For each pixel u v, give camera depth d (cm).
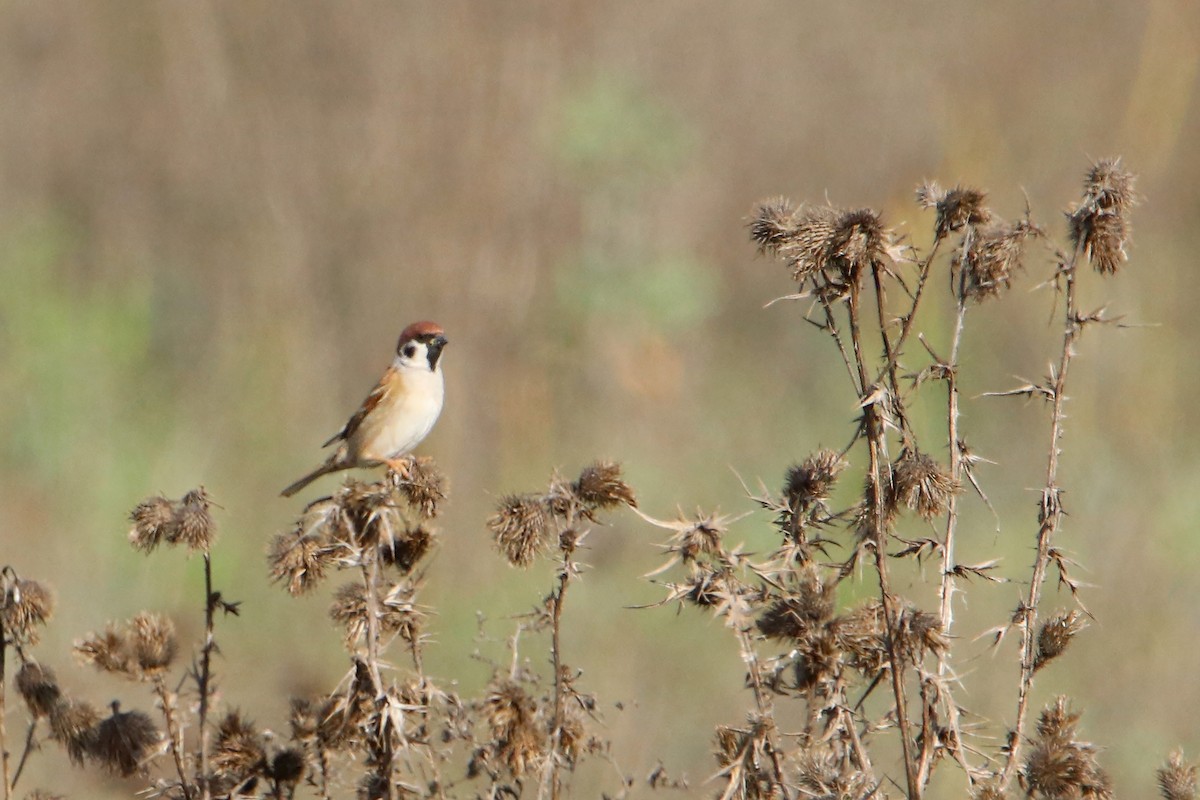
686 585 501
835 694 498
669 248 1597
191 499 543
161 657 549
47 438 1383
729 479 1345
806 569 513
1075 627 526
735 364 1576
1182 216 1661
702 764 867
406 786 516
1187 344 1427
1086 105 1742
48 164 1767
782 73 1748
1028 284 1440
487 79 1595
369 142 1569
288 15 1634
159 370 1552
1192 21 1712
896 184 1700
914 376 529
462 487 1334
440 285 1495
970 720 827
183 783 538
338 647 1098
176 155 1689
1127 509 1141
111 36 1808
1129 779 870
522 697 502
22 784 768
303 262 1534
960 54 1773
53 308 1561
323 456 1393
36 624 561
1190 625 987
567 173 1569
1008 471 1259
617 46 1688
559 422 1456
